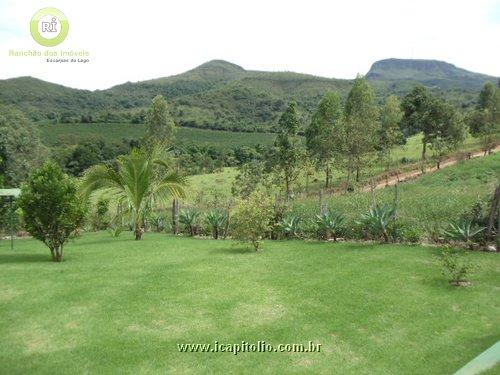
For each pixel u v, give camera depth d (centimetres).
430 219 1366
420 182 3334
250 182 3186
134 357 548
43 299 779
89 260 1142
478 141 5581
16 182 2350
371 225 1232
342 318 668
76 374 509
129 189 1591
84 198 1622
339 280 861
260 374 504
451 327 622
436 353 546
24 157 2444
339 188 3572
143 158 1585
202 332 623
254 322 659
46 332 632
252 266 1014
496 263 927
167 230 1959
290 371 510
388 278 856
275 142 3616
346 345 578
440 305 706
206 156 5822
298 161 3359
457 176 3344
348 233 1316
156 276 932
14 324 663
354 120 3794
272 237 1473
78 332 629
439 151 4328
